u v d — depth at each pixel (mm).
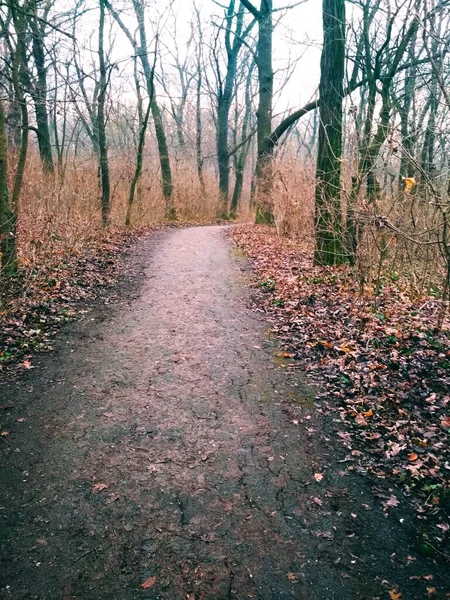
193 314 7324
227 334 6512
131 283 9086
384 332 5973
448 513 3102
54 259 9047
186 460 3684
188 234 16922
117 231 14297
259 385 5004
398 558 2783
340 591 2561
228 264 11242
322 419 4340
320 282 8656
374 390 4695
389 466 3625
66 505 3143
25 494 3230
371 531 2990
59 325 6461
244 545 2863
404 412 4262
